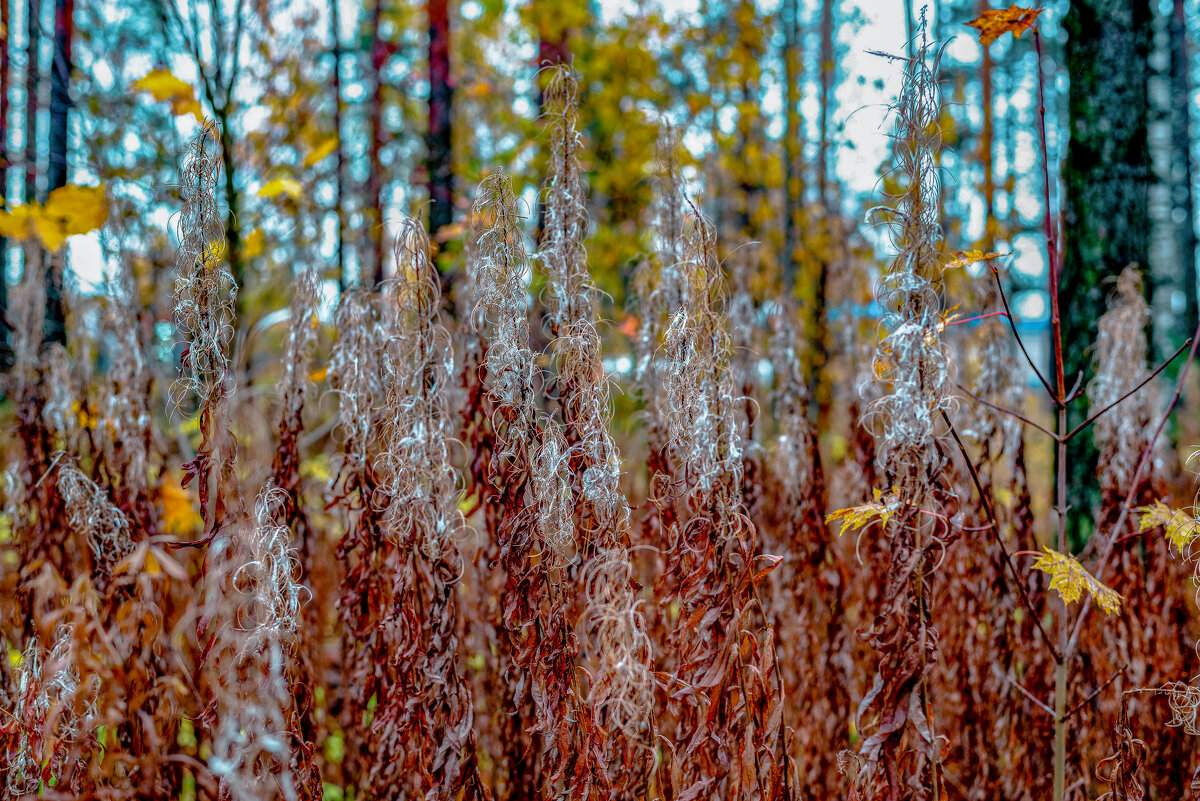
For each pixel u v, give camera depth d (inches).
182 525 97.6
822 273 170.6
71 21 123.1
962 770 77.1
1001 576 75.9
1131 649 75.5
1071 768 75.3
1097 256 94.0
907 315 54.8
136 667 64.5
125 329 86.3
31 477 84.1
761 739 55.9
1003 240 141.3
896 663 53.6
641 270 87.0
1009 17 56.8
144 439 85.3
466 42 206.2
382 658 68.5
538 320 96.7
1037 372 61.9
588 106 167.2
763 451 89.3
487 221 61.7
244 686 57.2
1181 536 60.4
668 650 63.4
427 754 61.3
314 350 78.2
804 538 85.5
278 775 59.3
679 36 175.5
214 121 57.9
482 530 76.4
